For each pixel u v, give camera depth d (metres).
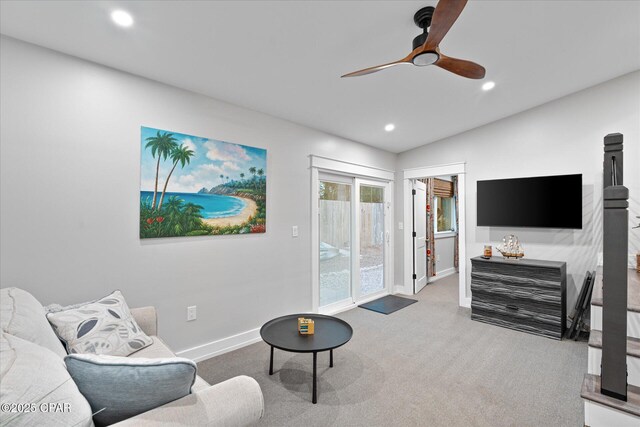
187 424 0.97
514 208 3.76
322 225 3.91
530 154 3.75
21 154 1.85
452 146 4.41
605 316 1.61
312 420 1.86
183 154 2.53
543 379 2.34
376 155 4.70
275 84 2.62
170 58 2.13
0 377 0.78
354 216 4.34
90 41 1.90
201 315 2.64
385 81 2.79
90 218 2.09
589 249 3.38
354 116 3.46
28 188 1.88
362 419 1.87
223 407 1.05
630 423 1.52
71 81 2.03
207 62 2.21
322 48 2.19
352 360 2.63
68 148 2.01
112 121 2.19
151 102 2.38
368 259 4.62
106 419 1.01
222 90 2.62
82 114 2.07
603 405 1.59
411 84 2.89
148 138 2.35
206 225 2.66
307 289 3.55
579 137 3.44
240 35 1.96
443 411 1.95
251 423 1.10
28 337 1.15
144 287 2.33
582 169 3.43
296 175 3.47
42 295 1.92
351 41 2.14
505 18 2.12
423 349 2.86
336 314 3.90
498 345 2.96
